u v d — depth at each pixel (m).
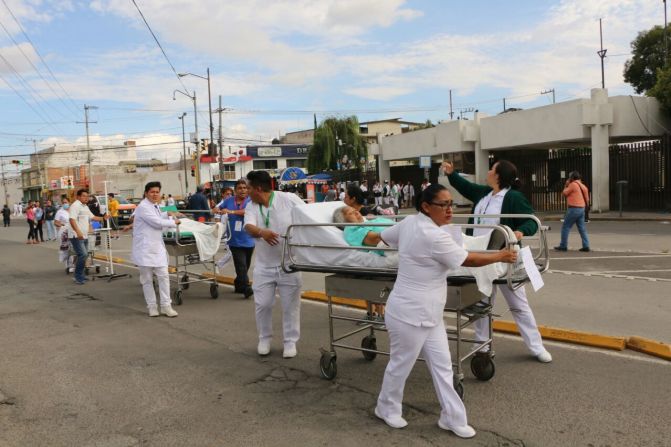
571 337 5.88
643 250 11.88
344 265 4.88
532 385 4.71
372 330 5.67
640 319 6.45
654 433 3.75
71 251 12.43
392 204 30.05
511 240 4.11
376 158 36.59
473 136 26.50
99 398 4.74
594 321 6.46
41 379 5.26
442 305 3.85
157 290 9.98
